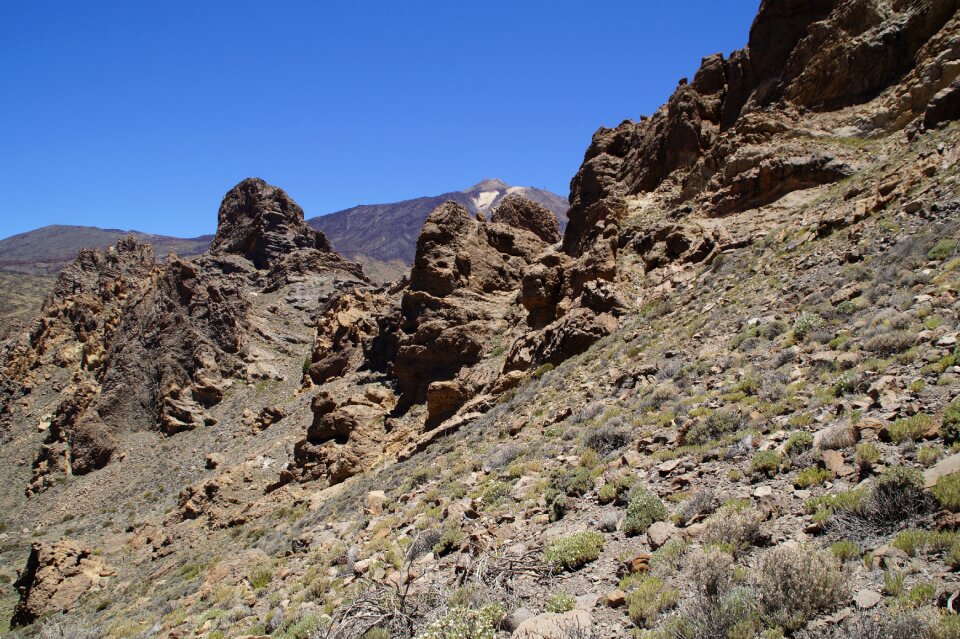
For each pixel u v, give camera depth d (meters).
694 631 6.84
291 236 165.50
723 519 8.85
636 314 32.75
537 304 42.19
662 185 47.62
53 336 126.31
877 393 11.14
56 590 39.84
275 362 110.25
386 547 17.05
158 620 22.83
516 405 28.67
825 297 19.58
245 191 173.62
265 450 63.03
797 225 29.19
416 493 22.64
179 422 92.31
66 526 70.38
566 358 32.84
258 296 145.88
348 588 15.02
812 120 38.59
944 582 6.20
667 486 11.72
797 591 6.60
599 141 60.84
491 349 47.69
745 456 11.49
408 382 49.03
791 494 9.35
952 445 8.58
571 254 53.25
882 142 33.59
